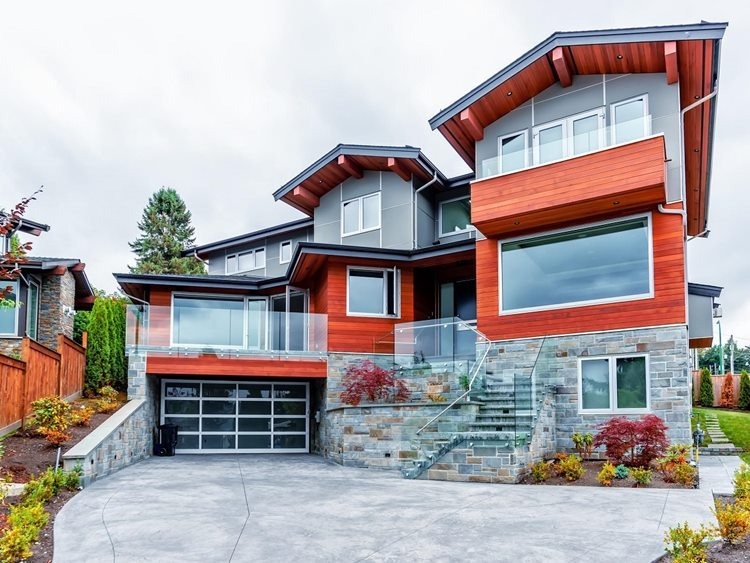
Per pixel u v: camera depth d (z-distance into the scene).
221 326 18.23
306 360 18.33
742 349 59.03
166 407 18.95
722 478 10.95
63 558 6.68
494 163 15.56
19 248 9.27
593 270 14.66
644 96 14.66
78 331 25.91
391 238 20.36
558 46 14.83
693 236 23.16
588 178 13.95
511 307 15.73
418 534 7.58
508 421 12.48
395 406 14.19
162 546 7.12
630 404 13.60
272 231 26.44
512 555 6.65
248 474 13.18
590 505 8.94
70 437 12.52
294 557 6.70
